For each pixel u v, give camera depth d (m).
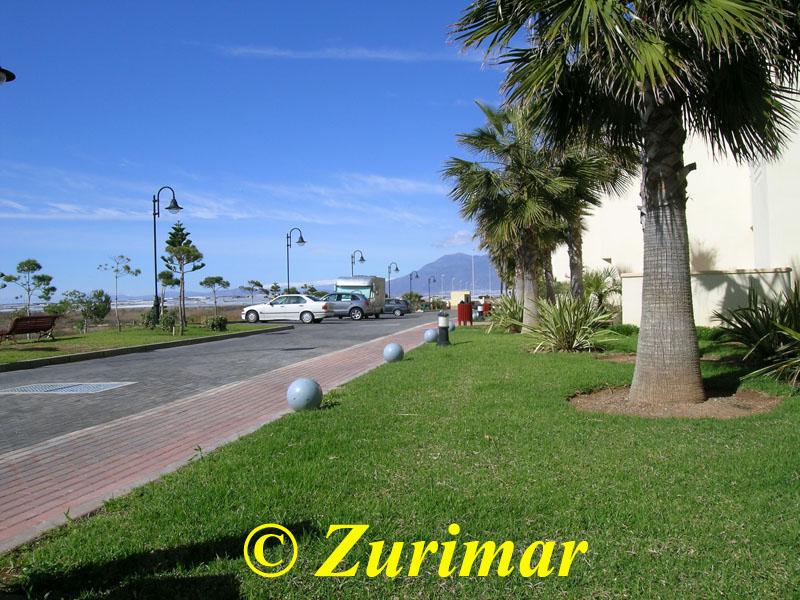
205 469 4.93
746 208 18.11
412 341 18.28
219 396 9.12
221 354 15.90
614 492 4.18
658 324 7.26
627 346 13.39
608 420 6.39
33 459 5.77
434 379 9.29
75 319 29.47
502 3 6.82
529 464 4.83
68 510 4.15
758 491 4.16
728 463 4.77
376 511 3.91
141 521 3.87
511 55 7.29
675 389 7.18
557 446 5.36
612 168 15.31
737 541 3.41
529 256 18.06
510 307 19.95
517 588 2.98
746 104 7.09
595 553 3.30
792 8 6.54
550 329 13.09
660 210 7.28
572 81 7.52
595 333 13.01
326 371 11.71
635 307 16.31
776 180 13.86
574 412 6.76
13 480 5.13
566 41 6.43
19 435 6.92
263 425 6.56
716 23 5.88
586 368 10.00
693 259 18.84
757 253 15.58
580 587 2.99
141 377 11.56
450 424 6.25
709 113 7.57
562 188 14.92
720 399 7.42
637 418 6.47
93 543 3.55
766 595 2.87
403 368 10.71
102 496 4.48
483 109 15.93
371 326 28.47
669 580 3.02
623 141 8.55
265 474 4.72
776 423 6.08
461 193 16.31
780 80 7.40
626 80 6.51
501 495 4.14
